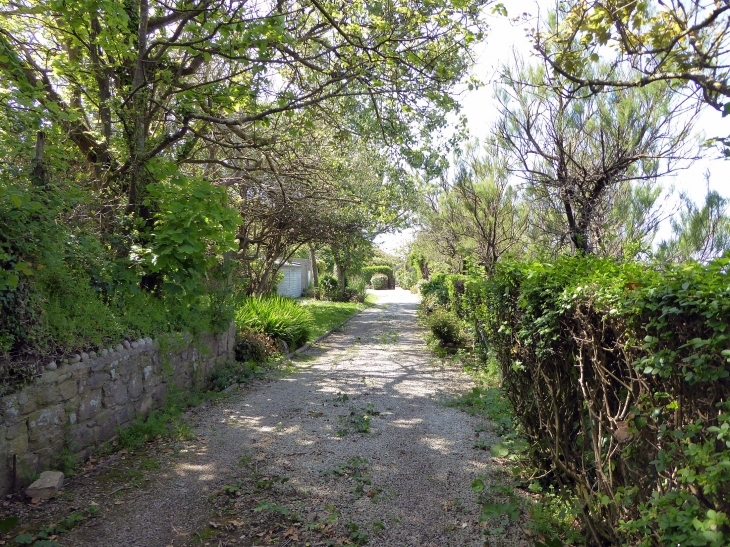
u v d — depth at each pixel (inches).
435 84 311.3
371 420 231.3
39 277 172.6
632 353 100.6
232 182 408.8
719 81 118.2
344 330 626.5
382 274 2055.9
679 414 87.5
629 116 227.3
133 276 229.5
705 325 81.7
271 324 430.3
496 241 366.3
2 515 135.8
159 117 333.4
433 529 132.8
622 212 239.6
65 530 130.1
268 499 149.9
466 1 277.0
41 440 158.2
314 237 588.1
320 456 185.2
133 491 154.9
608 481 115.9
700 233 220.4
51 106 222.1
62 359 169.5
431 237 589.3
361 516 139.7
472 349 397.7
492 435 206.5
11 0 264.8
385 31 292.8
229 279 358.3
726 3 112.3
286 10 300.0
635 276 104.0
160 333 241.1
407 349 467.8
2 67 242.2
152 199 247.1
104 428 191.2
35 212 179.6
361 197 489.4
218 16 249.3
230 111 303.0
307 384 310.0
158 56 281.6
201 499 149.8
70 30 265.7
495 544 125.2
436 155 388.5
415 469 172.6
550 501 144.1
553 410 140.7
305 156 426.6
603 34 145.2
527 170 248.1
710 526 71.7
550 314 134.0
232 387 296.0
